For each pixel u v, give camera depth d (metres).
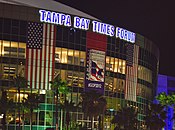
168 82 176.50
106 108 121.75
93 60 120.06
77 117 115.06
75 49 116.75
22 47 110.25
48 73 111.62
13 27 109.94
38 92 110.31
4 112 99.94
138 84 135.00
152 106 118.19
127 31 129.62
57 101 106.12
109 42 124.31
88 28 119.56
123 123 110.56
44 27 112.38
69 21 116.12
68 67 115.19
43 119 110.12
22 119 106.62
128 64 130.00
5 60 108.56
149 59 142.75
